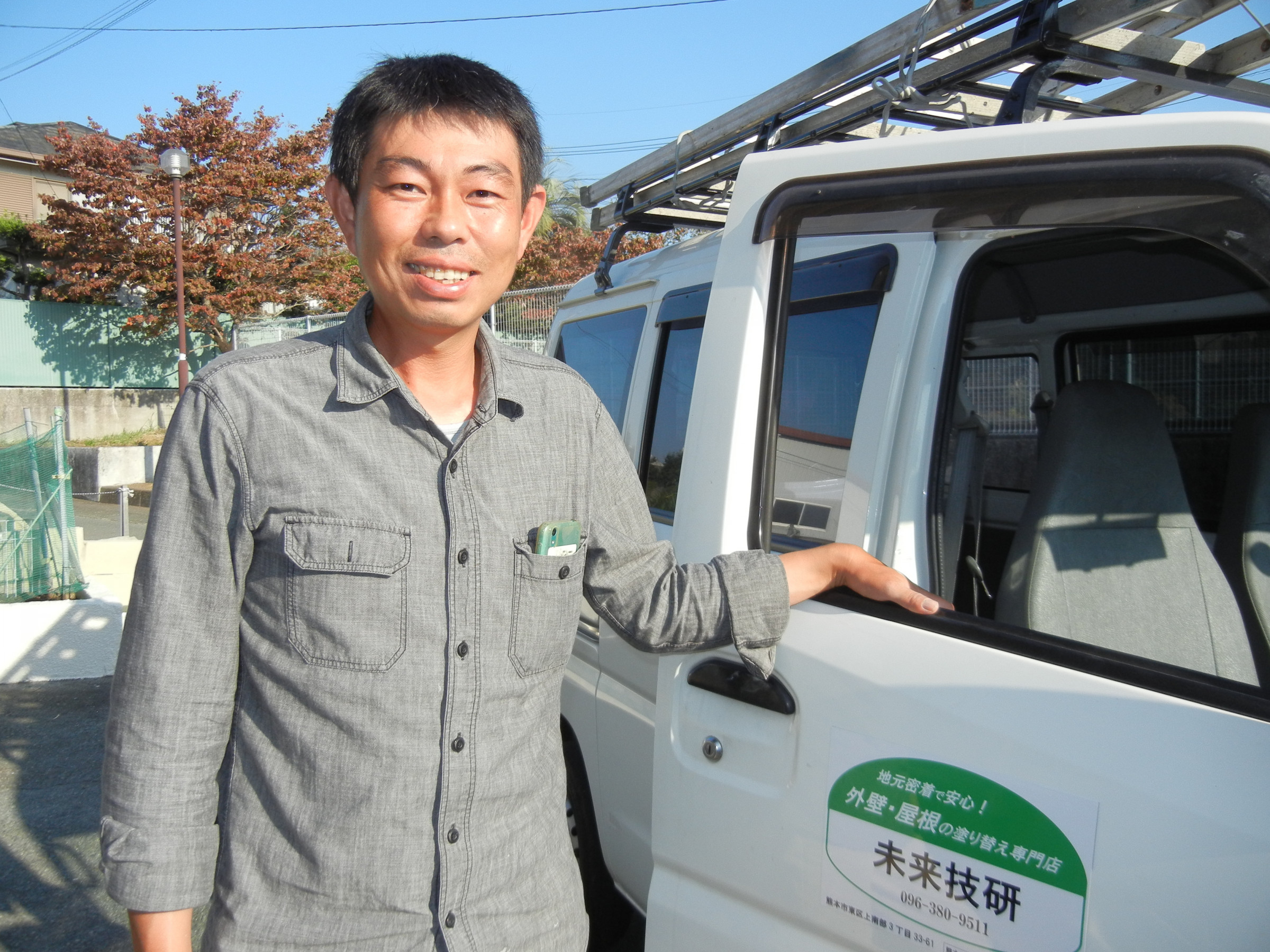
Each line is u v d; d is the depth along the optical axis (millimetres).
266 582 1174
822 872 1403
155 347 20766
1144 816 1108
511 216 1230
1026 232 1780
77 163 18047
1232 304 2119
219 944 1194
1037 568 1657
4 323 18969
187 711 1179
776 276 1595
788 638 1479
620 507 1445
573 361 3400
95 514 13609
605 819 2312
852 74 1899
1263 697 1099
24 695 5730
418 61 1218
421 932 1180
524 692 1259
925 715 1303
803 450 1972
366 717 1146
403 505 1173
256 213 19234
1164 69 1686
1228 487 1909
